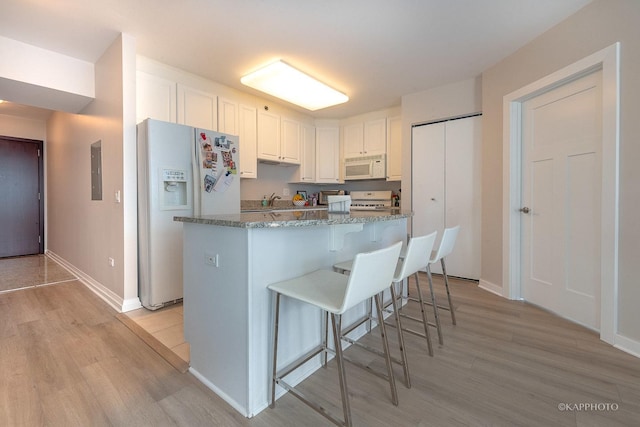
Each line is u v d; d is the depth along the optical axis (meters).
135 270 2.66
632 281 1.90
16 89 2.76
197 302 1.66
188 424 1.33
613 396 1.51
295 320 1.63
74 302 2.84
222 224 1.42
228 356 1.47
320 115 4.86
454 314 2.57
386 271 1.36
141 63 2.89
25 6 2.11
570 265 2.41
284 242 1.56
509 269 2.92
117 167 2.66
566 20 2.29
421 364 1.81
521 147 2.86
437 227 3.77
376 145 4.64
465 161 3.54
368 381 1.65
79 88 2.92
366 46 2.70
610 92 1.98
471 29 2.44
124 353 1.91
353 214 2.19
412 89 3.75
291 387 1.48
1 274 3.81
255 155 4.03
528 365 1.79
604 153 2.03
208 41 2.61
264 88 3.40
